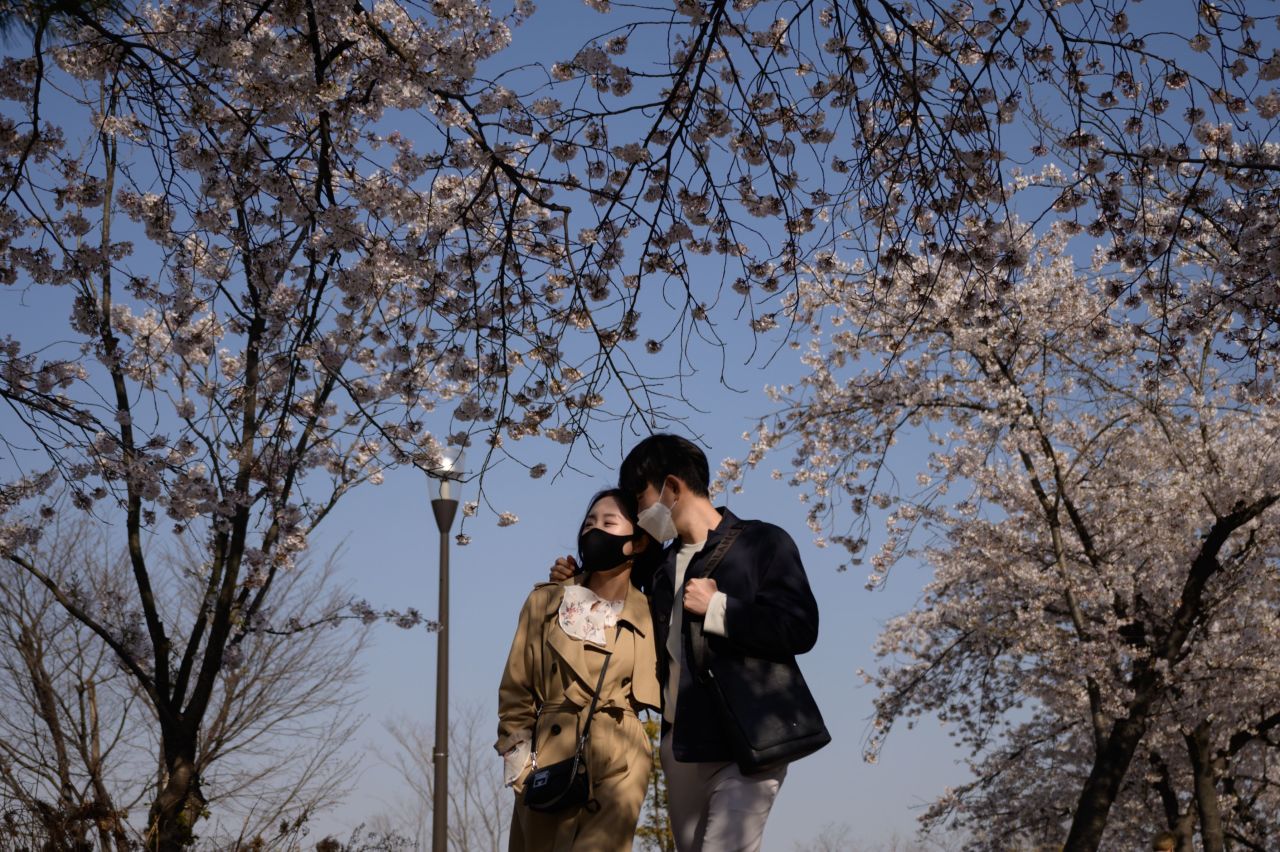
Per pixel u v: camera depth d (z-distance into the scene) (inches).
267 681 510.0
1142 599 588.1
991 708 669.9
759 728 120.4
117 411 298.7
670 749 129.9
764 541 131.8
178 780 314.0
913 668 673.6
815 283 492.4
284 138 238.8
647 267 246.8
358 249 244.1
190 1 223.9
